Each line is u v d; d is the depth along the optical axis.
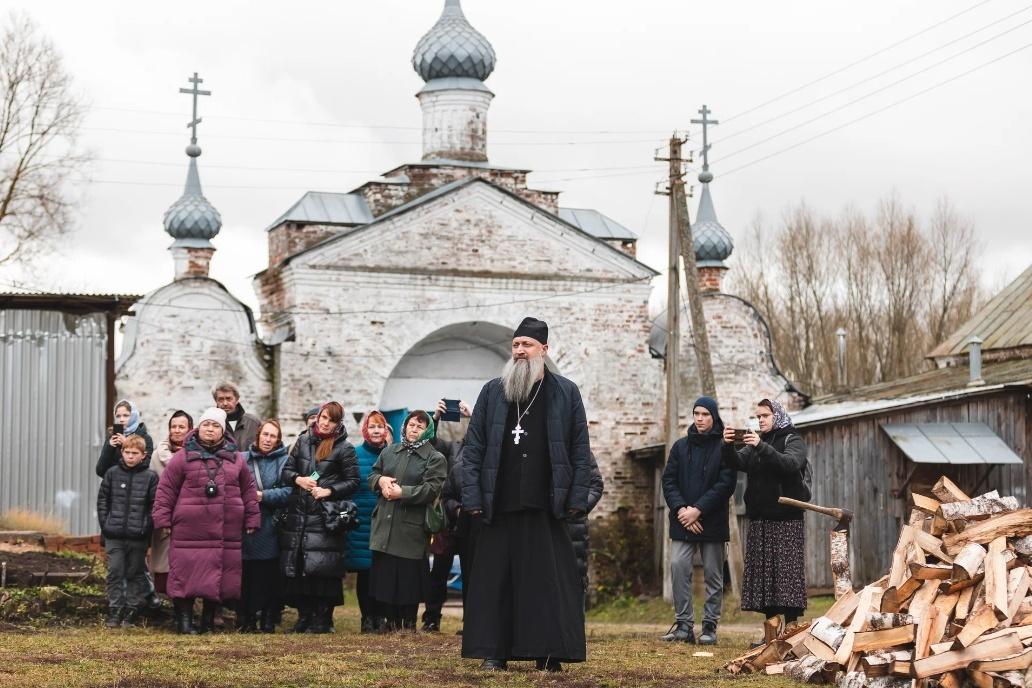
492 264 33.25
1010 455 26.16
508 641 9.77
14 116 38.66
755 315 36.41
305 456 14.23
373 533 14.02
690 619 13.47
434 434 14.34
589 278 34.09
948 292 53.34
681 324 35.97
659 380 34.66
